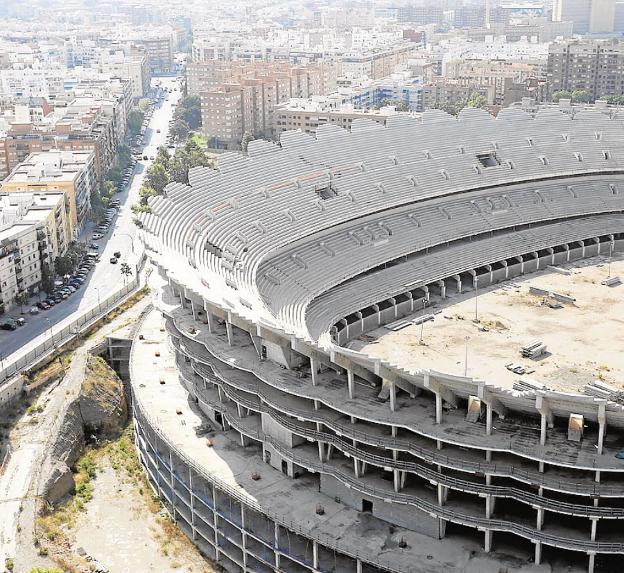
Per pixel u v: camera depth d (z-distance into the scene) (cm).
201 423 12319
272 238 15688
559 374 13200
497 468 9362
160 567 10800
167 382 13700
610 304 16075
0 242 18775
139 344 15200
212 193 16325
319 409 10756
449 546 9738
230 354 11844
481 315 15638
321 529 9962
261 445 11788
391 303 15738
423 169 18650
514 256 17562
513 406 9700
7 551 10625
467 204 18512
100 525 11588
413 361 13775
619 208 19375
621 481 9156
